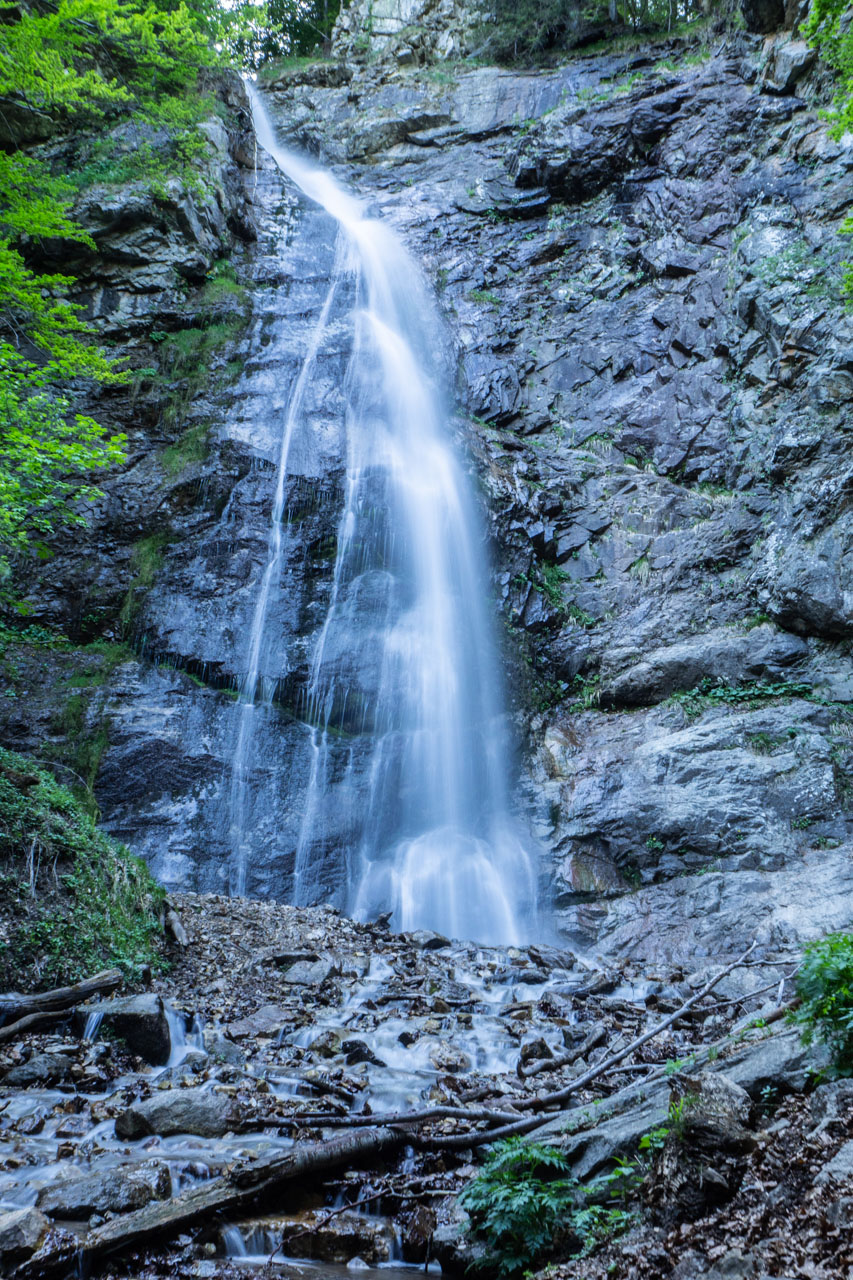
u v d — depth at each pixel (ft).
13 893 27.32
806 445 54.03
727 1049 17.40
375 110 94.07
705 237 68.74
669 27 86.28
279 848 45.88
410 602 55.72
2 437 36.19
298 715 50.60
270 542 55.42
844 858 41.34
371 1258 15.21
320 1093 20.67
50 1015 24.03
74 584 53.36
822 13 52.54
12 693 47.21
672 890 43.70
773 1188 12.28
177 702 48.70
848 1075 14.10
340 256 76.23
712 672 52.31
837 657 49.88
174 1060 23.26
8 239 48.19
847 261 51.85
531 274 76.54
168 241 67.87
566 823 48.06
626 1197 14.02
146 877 32.53
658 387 65.82
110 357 63.36
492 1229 14.02
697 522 58.90
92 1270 14.42
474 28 95.61
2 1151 17.74
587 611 59.06
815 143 65.46
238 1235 15.47
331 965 30.91
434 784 50.72
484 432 66.54
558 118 80.79
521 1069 22.17
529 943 43.98
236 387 62.49
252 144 81.97
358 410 63.31
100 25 58.08
